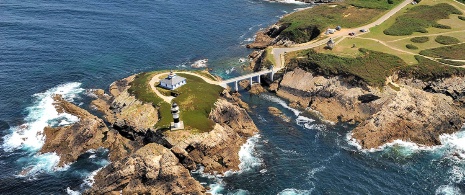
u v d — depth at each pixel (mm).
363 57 134250
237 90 131625
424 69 126125
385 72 125500
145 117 105500
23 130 106938
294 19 186250
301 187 88188
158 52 161000
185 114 104812
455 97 121562
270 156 98375
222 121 110438
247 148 101125
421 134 104938
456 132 108688
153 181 85688
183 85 121062
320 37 159125
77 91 128875
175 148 92000
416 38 152250
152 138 99000
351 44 147500
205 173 92188
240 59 156625
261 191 87125
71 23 183875
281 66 139125
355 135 106188
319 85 125438
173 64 151375
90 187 88000
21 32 169500
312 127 111500
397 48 142750
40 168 93875
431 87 123875
